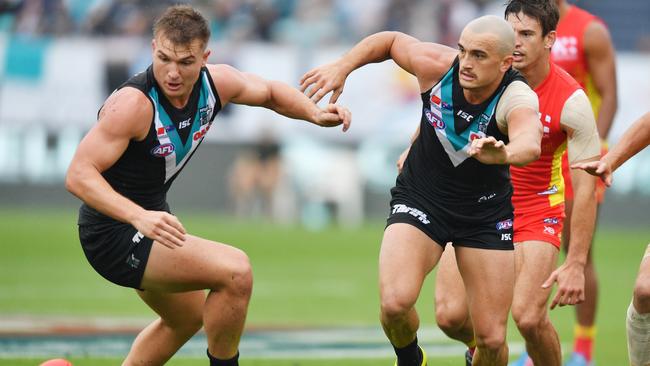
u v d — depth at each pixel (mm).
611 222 77750
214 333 21297
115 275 21422
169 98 20719
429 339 34375
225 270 20703
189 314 22172
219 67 22141
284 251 61562
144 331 22812
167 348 22625
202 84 21297
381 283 21422
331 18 82875
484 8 82812
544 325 23703
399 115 76438
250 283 20906
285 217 78062
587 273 29672
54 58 75312
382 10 83062
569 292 22281
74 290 46406
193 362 29109
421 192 22500
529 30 24047
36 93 75438
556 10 24250
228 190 78188
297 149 78188
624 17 84562
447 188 22250
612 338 36219
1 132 75812
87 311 40094
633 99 74250
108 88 75500
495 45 20531
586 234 22469
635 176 77375
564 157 28375
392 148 76938
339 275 53031
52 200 77312
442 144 22031
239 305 20953
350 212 78125
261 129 77188
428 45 22688
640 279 21484
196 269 20719
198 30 20031
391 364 29422
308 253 61094
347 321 38562
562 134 24438
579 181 22953
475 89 21125
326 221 77875
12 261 55312
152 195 21719
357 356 30719
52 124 75750
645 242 68938
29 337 33125
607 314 42188
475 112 21406
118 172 21141
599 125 30562
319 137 77625
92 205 19969
